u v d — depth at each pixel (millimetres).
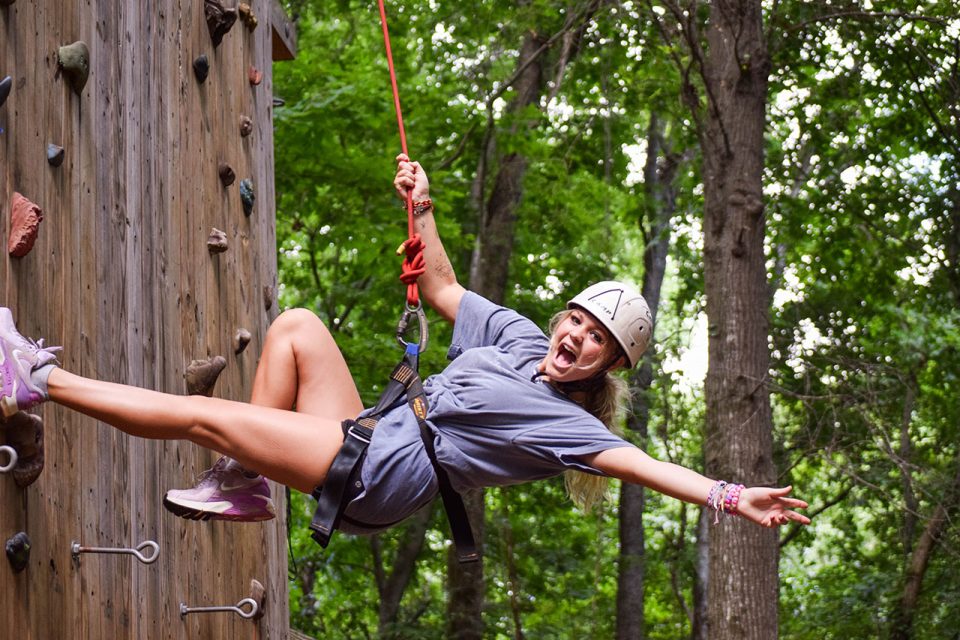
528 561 18266
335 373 4223
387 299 17438
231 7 6164
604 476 4070
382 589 18188
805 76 14062
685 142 15320
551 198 14773
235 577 5723
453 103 15656
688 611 20219
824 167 14742
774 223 14656
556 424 4066
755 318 11406
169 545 4863
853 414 14836
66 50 3988
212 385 5199
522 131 14172
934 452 16734
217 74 5859
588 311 4234
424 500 4066
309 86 14961
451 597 15711
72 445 3961
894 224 15297
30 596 3590
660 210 18297
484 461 4082
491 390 4121
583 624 17859
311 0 15930
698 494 3811
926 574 16594
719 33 12031
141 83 4793
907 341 16484
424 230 4871
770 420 11328
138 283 4629
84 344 4074
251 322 6203
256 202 6461
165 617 4754
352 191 15273
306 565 19469
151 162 4852
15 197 3596
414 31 15430
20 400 3510
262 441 3914
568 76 15141
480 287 15812
